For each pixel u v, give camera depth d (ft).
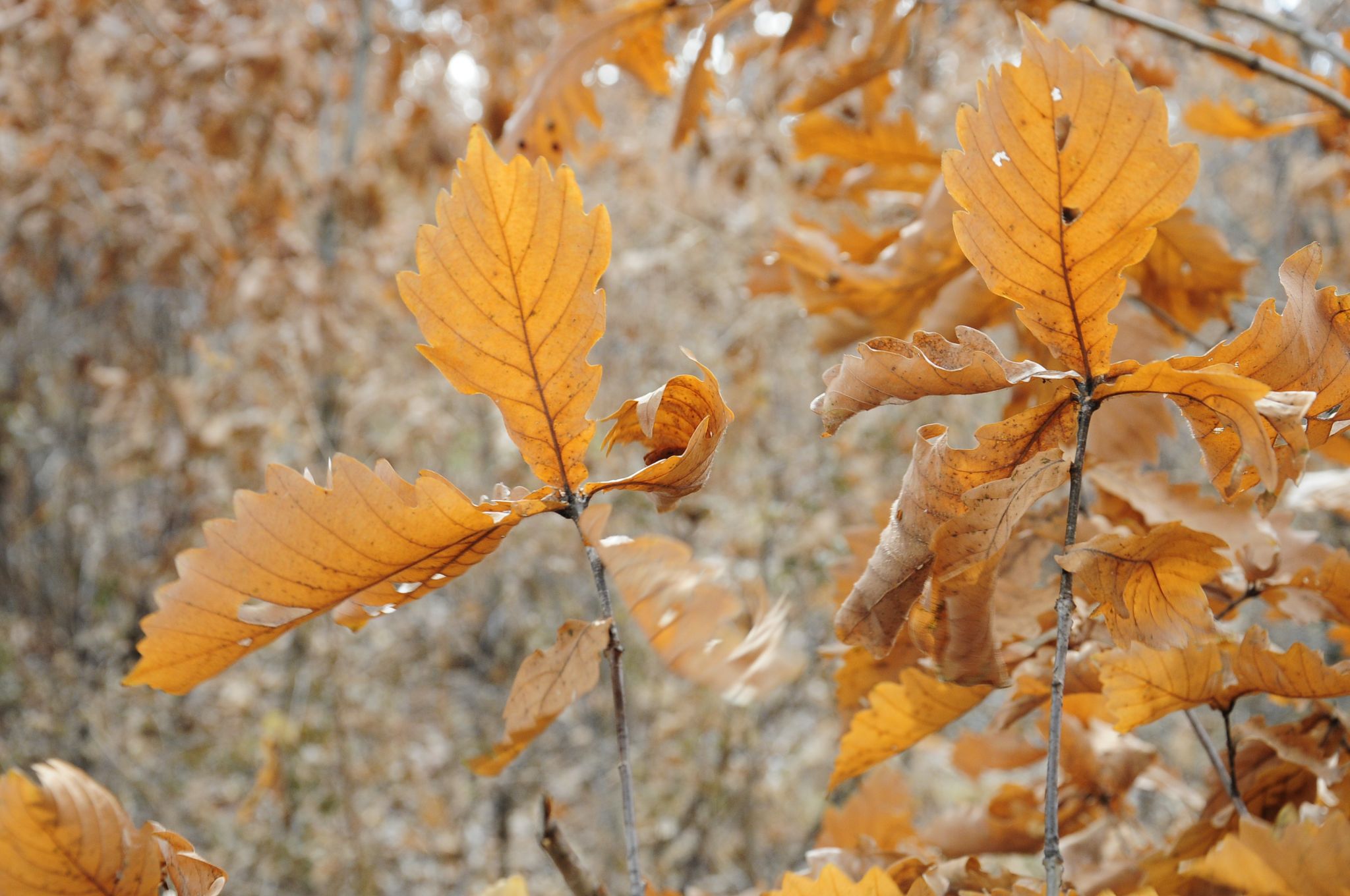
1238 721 10.07
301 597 3.38
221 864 18.45
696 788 19.34
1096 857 4.16
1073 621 3.96
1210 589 4.08
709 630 3.25
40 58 22.76
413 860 20.35
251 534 3.32
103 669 23.29
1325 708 3.96
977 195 3.42
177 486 24.14
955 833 4.33
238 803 20.42
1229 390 3.33
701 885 18.92
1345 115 5.73
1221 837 3.85
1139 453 4.21
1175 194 3.36
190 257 22.49
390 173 25.86
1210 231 5.09
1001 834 4.31
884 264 4.98
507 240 3.38
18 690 21.11
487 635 25.23
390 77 21.80
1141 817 12.49
